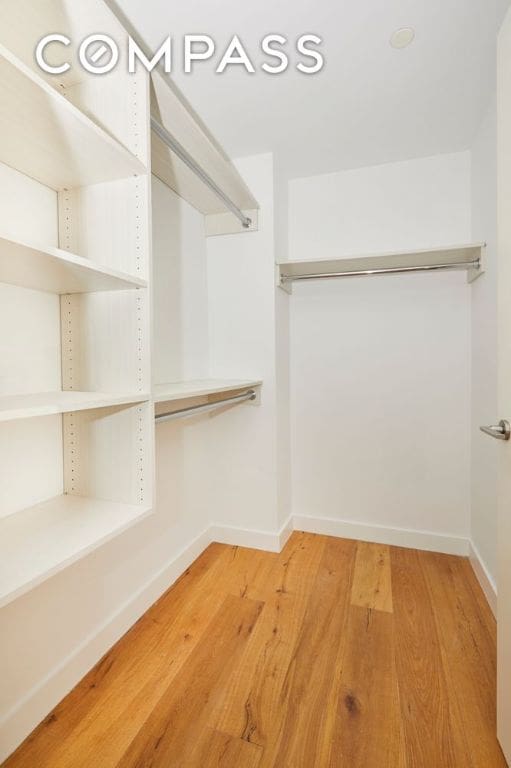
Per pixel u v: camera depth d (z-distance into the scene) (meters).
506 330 1.00
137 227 1.05
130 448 1.08
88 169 1.02
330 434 2.32
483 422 1.80
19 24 0.91
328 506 2.34
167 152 1.46
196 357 2.06
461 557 2.08
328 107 1.64
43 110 0.79
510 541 1.00
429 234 2.08
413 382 2.16
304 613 1.62
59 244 1.14
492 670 1.31
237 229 2.09
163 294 1.78
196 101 1.59
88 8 0.89
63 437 1.17
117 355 1.10
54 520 0.98
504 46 0.99
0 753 1.01
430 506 2.16
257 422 2.13
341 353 2.28
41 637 1.14
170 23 1.21
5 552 0.81
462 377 2.07
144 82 1.02
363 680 1.28
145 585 1.64
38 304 1.10
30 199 1.07
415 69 1.42
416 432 2.17
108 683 1.26
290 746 1.06
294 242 2.33
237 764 1.02
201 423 2.14
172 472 1.85
